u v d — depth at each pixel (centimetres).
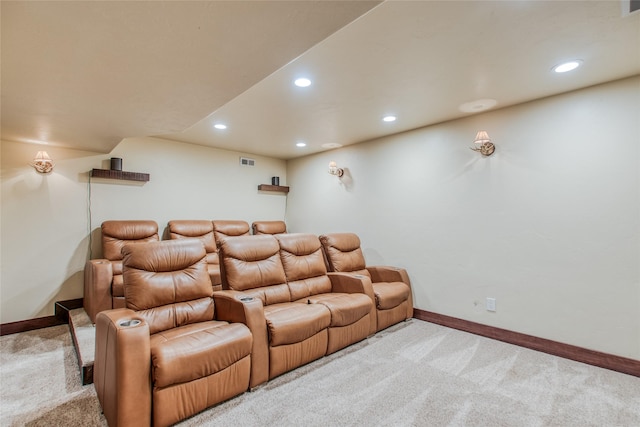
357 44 193
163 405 165
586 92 256
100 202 385
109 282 301
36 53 152
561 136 268
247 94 273
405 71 229
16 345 287
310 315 242
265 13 123
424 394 206
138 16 124
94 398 200
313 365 245
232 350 192
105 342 177
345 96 276
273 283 288
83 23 128
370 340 296
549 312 273
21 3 113
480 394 206
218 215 496
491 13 163
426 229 363
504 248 300
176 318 220
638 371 230
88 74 176
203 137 426
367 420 180
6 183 324
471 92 266
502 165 303
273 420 179
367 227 433
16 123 267
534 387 215
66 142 336
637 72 230
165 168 442
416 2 153
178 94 206
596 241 251
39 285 341
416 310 369
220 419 179
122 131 295
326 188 502
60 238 355
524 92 266
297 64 219
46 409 188
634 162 235
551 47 196
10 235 326
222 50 152
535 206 282
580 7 157
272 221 534
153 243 235
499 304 302
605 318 246
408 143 384
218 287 378
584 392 209
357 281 311
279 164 576
